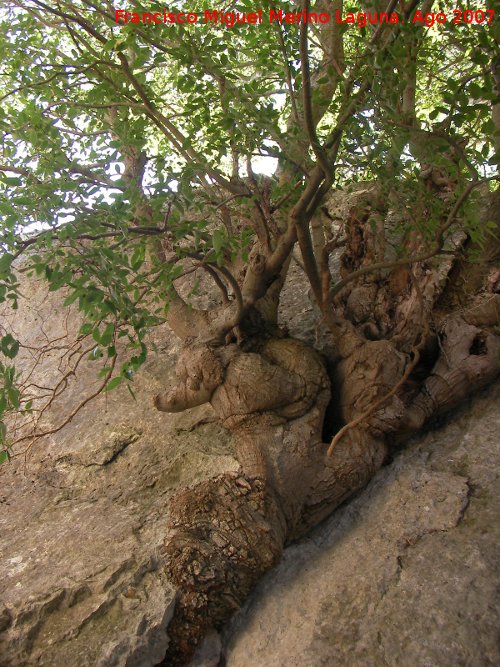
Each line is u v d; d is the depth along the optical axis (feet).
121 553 6.58
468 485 6.21
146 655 5.75
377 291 7.95
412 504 6.30
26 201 4.85
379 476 6.90
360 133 5.71
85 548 6.79
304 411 6.83
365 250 8.15
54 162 5.48
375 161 5.97
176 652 5.94
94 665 5.59
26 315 11.57
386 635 5.32
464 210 6.29
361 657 5.28
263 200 6.73
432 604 5.34
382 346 6.99
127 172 7.30
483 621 5.09
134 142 6.35
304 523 6.62
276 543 6.18
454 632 5.11
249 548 6.10
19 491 8.23
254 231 7.15
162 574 6.31
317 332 8.55
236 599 6.09
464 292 7.99
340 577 5.96
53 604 6.11
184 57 6.29
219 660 6.03
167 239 6.91
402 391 7.04
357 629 5.48
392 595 5.57
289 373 6.93
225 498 6.34
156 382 9.09
